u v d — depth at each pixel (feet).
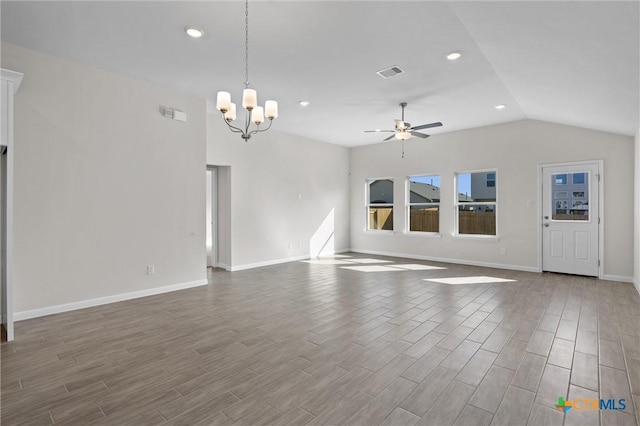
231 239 20.93
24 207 11.80
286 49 11.69
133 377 7.89
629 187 17.31
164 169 15.58
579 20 8.04
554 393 7.13
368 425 6.11
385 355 8.98
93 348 9.50
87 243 13.28
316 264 23.32
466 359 8.71
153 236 15.24
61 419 6.33
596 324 11.19
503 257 21.49
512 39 10.11
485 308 13.03
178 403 6.84
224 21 9.94
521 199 20.75
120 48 11.75
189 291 15.90
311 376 7.89
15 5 9.19
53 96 12.39
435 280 18.08
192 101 16.58
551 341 9.82
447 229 24.00
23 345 9.69
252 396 7.08
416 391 7.23
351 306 13.41
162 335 10.45
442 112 19.07
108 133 13.80
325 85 14.98
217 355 9.04
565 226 19.30
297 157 25.14
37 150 12.07
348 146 29.35
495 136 21.72
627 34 7.93
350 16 9.61
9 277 9.98
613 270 17.81
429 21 9.78
